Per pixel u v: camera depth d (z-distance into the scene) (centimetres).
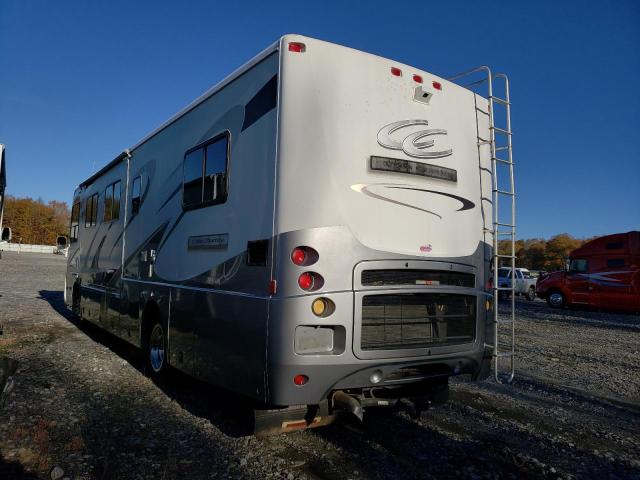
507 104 480
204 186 443
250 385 343
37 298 1407
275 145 347
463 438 411
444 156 417
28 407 442
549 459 377
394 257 363
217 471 330
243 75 402
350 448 377
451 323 404
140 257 595
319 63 360
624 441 424
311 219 334
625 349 946
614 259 1733
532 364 759
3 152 657
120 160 714
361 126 367
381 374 355
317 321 326
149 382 543
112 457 346
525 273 2662
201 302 419
